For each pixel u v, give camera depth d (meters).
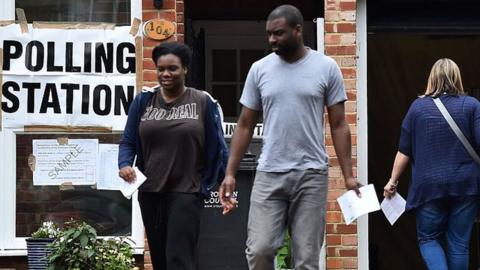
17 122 12.23
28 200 12.27
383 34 13.13
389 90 15.46
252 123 8.72
